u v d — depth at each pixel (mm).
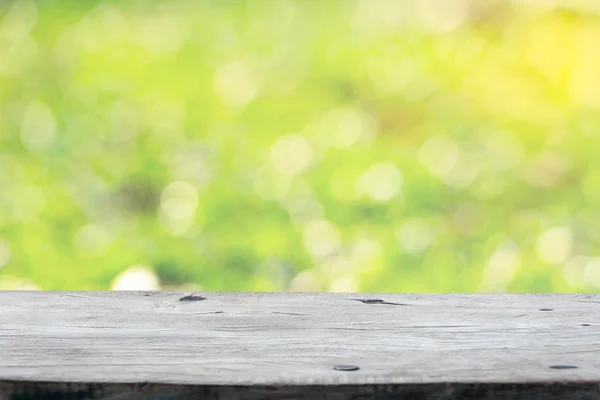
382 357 1184
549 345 1234
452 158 5305
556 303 1426
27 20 7062
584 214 4719
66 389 1101
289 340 1250
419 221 4652
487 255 4379
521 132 5621
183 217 4688
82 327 1307
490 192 4941
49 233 4551
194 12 7375
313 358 1179
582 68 6387
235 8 7441
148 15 7289
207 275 4199
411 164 5230
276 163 5238
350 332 1285
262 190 4945
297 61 6598
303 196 4879
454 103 5988
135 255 4359
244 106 5930
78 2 7398
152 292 1474
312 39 6926
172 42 6867
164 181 5051
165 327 1306
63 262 4309
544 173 5164
